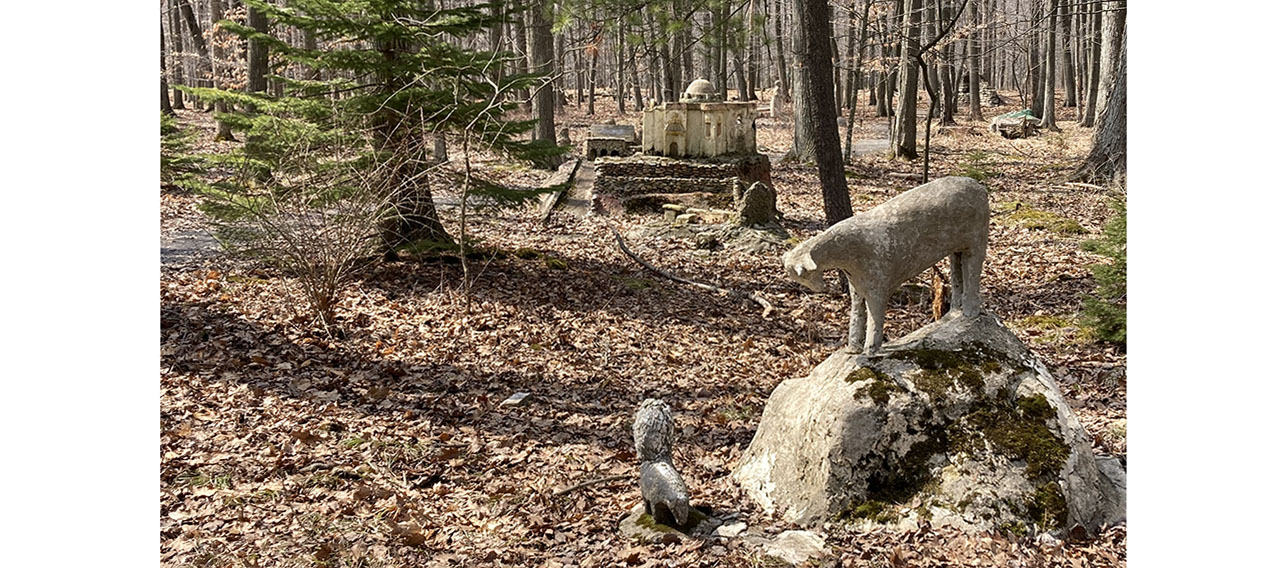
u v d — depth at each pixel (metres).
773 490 5.11
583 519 5.05
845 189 10.34
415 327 8.85
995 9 27.70
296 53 10.95
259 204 9.30
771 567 4.39
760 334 9.52
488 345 8.51
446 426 6.49
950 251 5.07
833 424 4.85
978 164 21.91
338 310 9.18
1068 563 4.33
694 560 4.49
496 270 11.45
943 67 30.00
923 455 4.75
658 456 4.93
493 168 15.90
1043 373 5.06
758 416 6.97
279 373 7.30
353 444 6.03
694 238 14.18
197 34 28.16
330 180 9.69
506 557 4.59
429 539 4.80
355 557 4.58
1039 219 14.92
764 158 17.77
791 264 4.89
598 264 12.47
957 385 4.84
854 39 31.84
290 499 5.22
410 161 10.10
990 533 4.51
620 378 7.89
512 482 5.59
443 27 11.19
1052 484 4.64
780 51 33.75
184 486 5.25
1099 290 8.39
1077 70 37.97
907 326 9.62
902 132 24.16
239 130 11.16
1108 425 6.21
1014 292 10.89
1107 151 18.31
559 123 32.62
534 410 6.95
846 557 4.45
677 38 14.82
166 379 6.88
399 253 11.38
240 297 9.15
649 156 17.36
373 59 10.84
